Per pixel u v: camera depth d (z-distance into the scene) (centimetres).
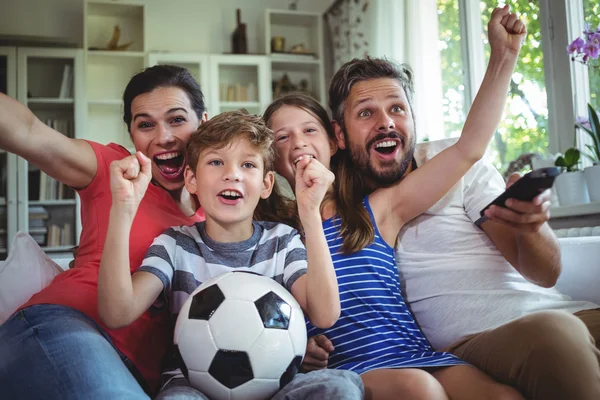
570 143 239
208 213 112
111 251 94
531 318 100
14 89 389
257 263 111
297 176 106
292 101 143
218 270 110
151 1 451
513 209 104
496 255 132
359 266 123
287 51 454
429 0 343
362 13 385
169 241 111
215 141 112
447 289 128
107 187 117
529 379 96
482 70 308
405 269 134
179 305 107
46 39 393
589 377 89
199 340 91
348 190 137
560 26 243
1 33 421
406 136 137
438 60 341
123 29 441
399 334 118
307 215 105
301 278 107
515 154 277
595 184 187
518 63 274
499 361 103
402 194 131
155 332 113
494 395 96
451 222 134
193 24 459
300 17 461
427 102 333
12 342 94
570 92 239
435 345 128
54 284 111
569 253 138
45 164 109
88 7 422
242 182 110
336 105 145
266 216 141
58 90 405
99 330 101
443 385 104
